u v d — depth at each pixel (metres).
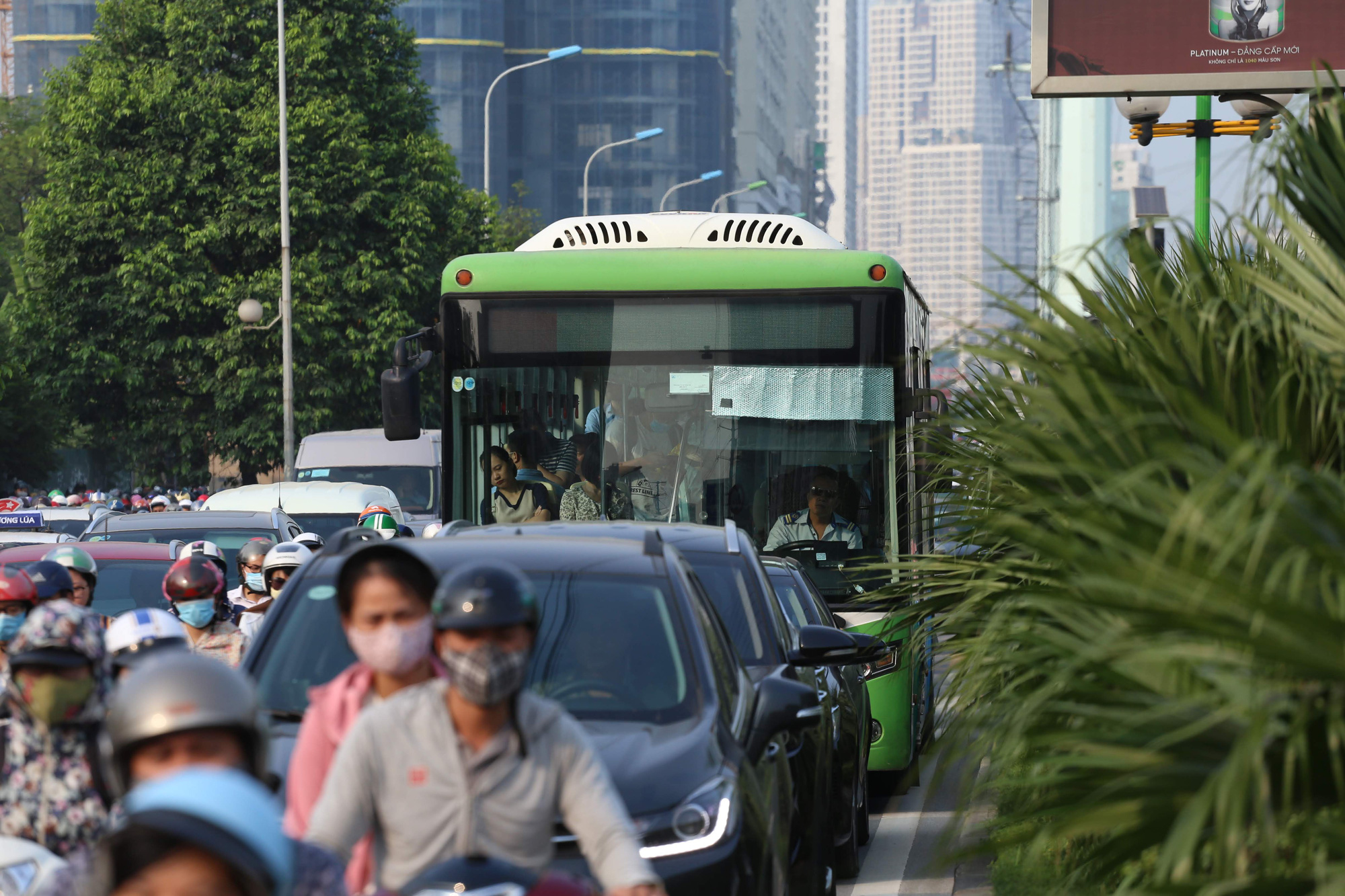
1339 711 8.59
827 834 18.91
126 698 6.96
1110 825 9.38
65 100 101.38
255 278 97.75
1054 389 11.59
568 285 28.31
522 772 9.23
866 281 27.69
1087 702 10.29
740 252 28.05
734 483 27.69
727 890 12.30
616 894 9.16
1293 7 31.81
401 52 106.44
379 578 9.77
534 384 28.31
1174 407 10.85
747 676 16.09
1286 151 12.39
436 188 103.88
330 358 98.81
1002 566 13.07
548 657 14.34
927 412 18.83
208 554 23.45
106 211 97.56
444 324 28.61
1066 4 32.38
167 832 5.65
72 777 11.81
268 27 100.31
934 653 15.05
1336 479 9.59
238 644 19.02
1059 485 12.28
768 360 27.83
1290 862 9.02
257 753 7.11
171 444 103.06
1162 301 12.50
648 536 16.17
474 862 8.55
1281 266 12.41
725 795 12.88
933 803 28.00
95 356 98.00
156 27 100.62
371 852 9.41
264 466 101.12
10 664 11.72
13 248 175.88
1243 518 8.52
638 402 28.05
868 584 26.88
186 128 97.81
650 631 14.59
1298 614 8.46
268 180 97.75
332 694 10.11
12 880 11.17
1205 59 32.16
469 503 28.31
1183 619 8.88
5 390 106.44
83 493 103.38
